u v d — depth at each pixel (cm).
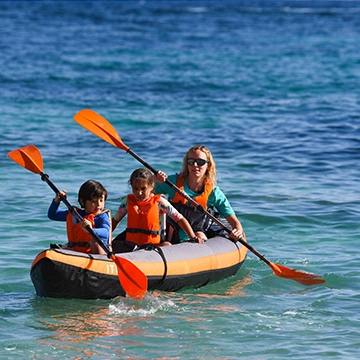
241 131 4619
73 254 1748
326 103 5912
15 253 2206
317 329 1631
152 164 3653
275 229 2569
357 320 1692
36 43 10525
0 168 3450
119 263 1756
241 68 8406
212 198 2133
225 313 1738
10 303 1783
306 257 2245
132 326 1636
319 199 2972
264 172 3512
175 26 15088
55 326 1630
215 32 13788
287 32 14388
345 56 10088
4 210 2706
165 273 1864
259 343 1544
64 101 5728
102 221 1869
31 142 4103
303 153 3956
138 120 4988
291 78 7600
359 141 4297
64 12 19938
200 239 2044
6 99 5728
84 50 9781
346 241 2420
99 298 1809
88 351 1492
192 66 8450
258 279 2061
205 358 1463
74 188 3088
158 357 1467
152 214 1983
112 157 3781
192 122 4950
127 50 9962
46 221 2580
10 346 1509
